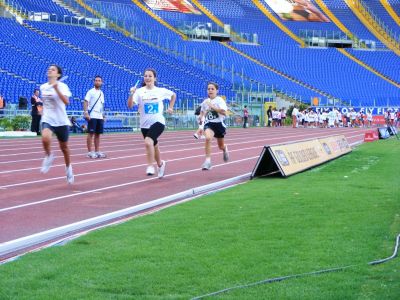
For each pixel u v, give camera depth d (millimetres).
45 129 11000
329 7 70125
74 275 5375
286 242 6621
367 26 67875
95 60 44969
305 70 61031
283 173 12820
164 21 59969
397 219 7898
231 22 64750
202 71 53938
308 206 8945
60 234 7328
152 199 10023
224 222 7727
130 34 54719
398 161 17172
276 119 53094
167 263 5773
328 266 5676
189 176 13344
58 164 15695
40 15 48969
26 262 5785
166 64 51375
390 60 64688
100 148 22000
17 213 8617
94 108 17469
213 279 5289
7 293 4867
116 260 5871
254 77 57156
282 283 5172
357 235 6930
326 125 53219
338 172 14109
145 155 18859
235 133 38219
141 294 4914
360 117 56062
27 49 40969
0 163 16000
